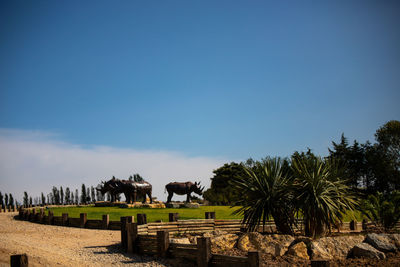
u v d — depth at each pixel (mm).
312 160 13852
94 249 12734
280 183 13578
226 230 15844
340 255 11273
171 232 14430
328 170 13773
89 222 18547
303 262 10453
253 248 12031
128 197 33594
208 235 13945
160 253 11148
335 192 13125
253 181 13727
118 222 17297
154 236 11656
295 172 13570
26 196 58531
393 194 16172
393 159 43875
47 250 11719
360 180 44031
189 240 12727
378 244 11516
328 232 13477
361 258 10906
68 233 16578
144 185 34062
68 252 12016
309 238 12094
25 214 24266
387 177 42156
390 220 15609
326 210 12484
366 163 43469
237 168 52844
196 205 31984
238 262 8781
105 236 15555
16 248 10781
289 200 13344
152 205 31578
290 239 12000
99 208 29984
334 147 45781
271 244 11867
